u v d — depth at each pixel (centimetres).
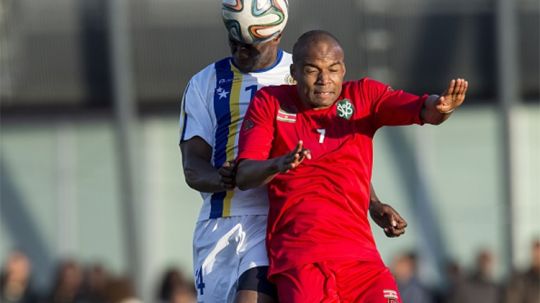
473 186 6800
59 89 6862
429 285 6775
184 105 2403
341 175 2152
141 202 6862
